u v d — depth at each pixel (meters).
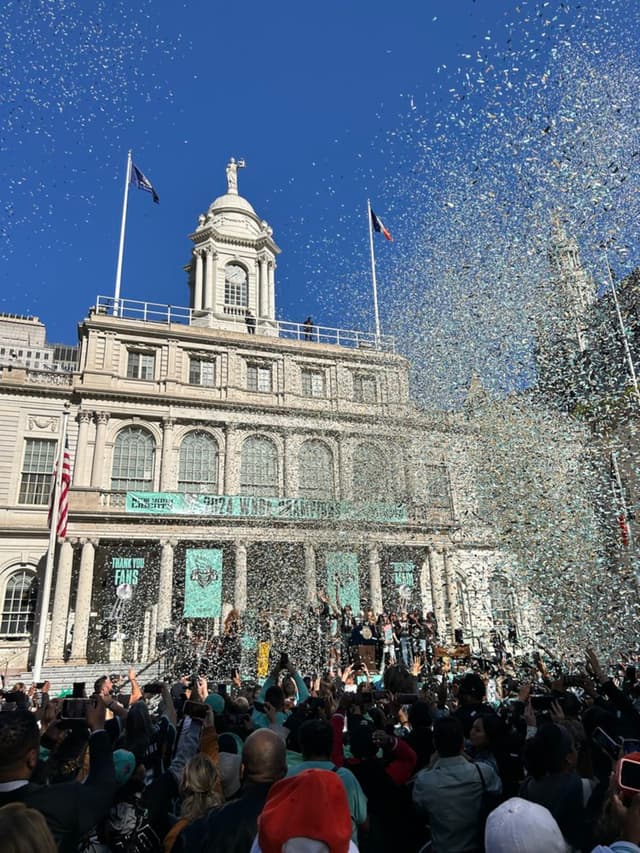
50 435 33.97
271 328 46.00
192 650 25.73
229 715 7.30
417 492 31.22
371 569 33.59
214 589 31.77
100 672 27.30
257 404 37.44
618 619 12.05
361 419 36.91
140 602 31.89
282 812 2.47
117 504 33.00
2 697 11.74
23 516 32.12
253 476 36.66
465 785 4.37
